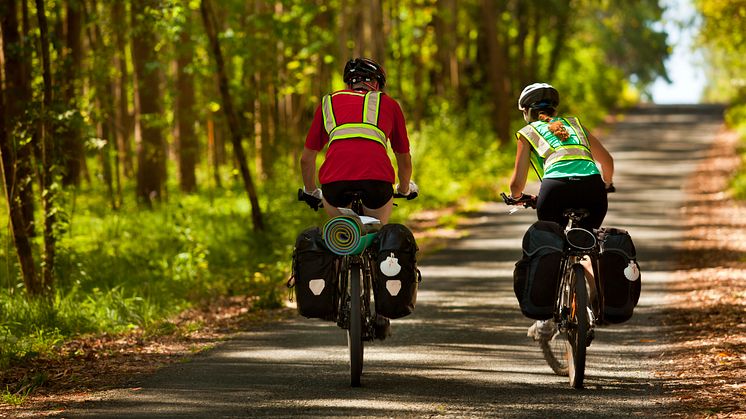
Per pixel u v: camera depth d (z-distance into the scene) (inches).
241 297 839.1
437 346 594.9
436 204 1523.1
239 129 1160.8
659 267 903.1
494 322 674.8
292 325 685.9
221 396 470.0
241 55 1323.8
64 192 821.9
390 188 484.7
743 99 3331.7
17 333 663.8
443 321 679.7
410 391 473.1
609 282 467.8
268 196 1286.9
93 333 684.7
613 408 436.5
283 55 1630.2
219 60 1164.5
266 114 1758.1
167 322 704.4
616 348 580.4
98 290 826.2
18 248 768.9
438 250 1074.1
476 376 508.1
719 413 419.5
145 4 1187.3
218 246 1093.8
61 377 528.7
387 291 468.1
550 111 502.9
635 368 524.7
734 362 518.6
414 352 576.1
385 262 467.8
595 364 536.4
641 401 448.5
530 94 502.9
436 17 2471.7
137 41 1569.9
